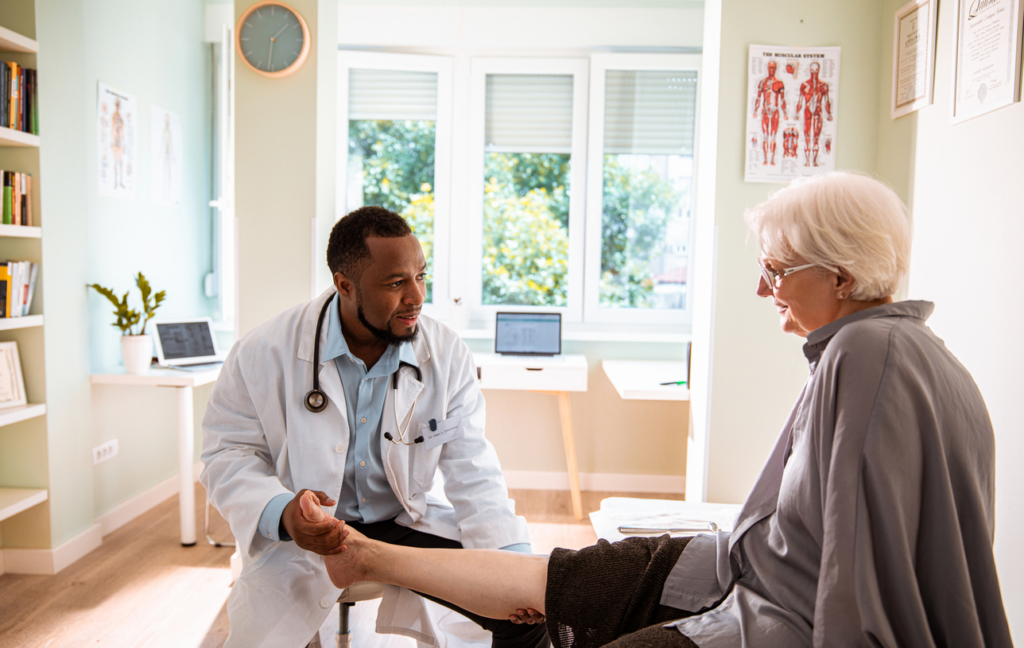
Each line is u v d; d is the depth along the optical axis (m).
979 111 1.72
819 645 0.82
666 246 3.63
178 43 3.34
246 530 1.27
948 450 0.86
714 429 2.38
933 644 0.81
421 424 1.47
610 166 3.60
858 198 0.97
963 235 1.80
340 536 1.19
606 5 3.48
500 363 3.08
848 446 0.84
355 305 1.38
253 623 1.28
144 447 3.12
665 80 3.53
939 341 0.93
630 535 1.62
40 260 2.41
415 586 1.21
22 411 2.30
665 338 3.41
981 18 1.72
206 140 3.64
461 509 1.46
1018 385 1.58
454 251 3.66
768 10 2.28
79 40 2.55
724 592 1.05
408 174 3.65
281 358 1.41
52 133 2.44
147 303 2.84
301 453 1.38
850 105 2.28
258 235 2.49
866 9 2.26
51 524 2.46
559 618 1.12
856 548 0.81
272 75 2.45
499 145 3.63
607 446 3.53
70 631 2.05
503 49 3.57
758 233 1.07
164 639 2.02
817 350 1.01
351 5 3.51
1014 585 1.59
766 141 2.30
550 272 3.70
